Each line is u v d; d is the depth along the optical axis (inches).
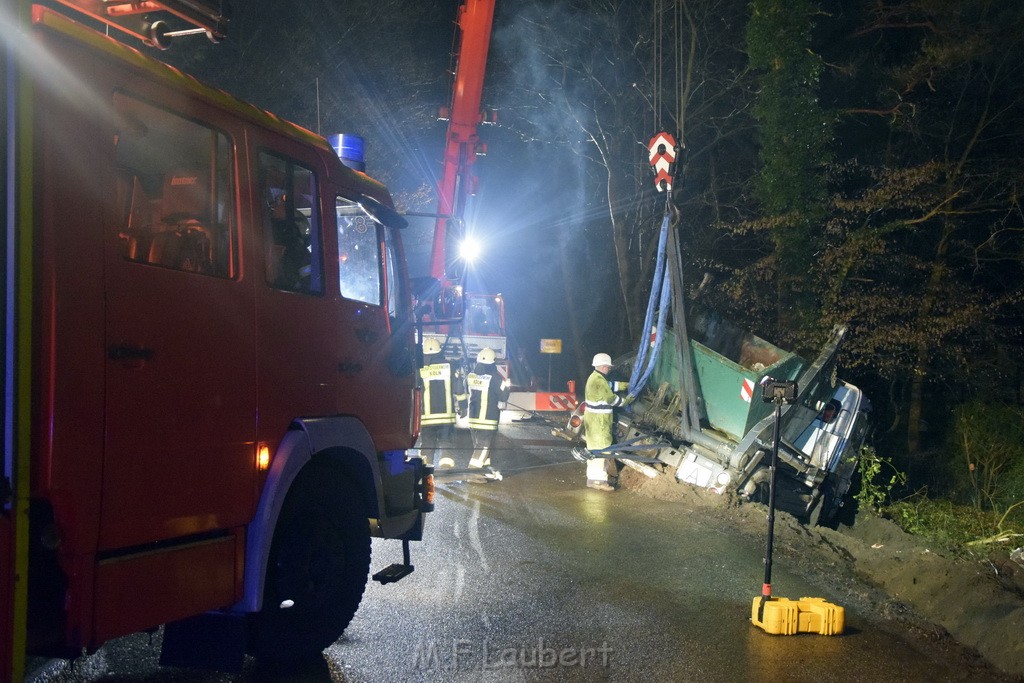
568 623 240.2
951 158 804.0
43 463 130.2
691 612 255.9
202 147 166.9
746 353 499.5
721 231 976.3
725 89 978.1
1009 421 639.8
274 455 179.6
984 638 240.4
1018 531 442.3
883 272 775.1
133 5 165.3
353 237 220.2
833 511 447.2
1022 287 781.3
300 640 198.1
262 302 176.7
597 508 401.1
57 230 132.7
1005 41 754.8
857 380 896.3
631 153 1067.3
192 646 178.1
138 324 145.9
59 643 136.0
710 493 423.2
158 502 149.6
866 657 224.5
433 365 474.6
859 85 875.4
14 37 128.6
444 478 459.8
